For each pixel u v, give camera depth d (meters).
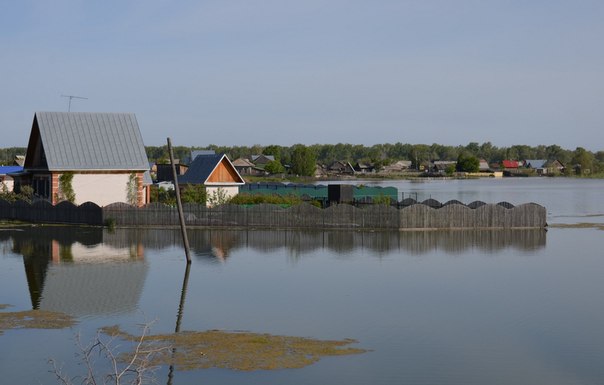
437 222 51.81
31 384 17.97
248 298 27.75
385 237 47.84
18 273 33.16
